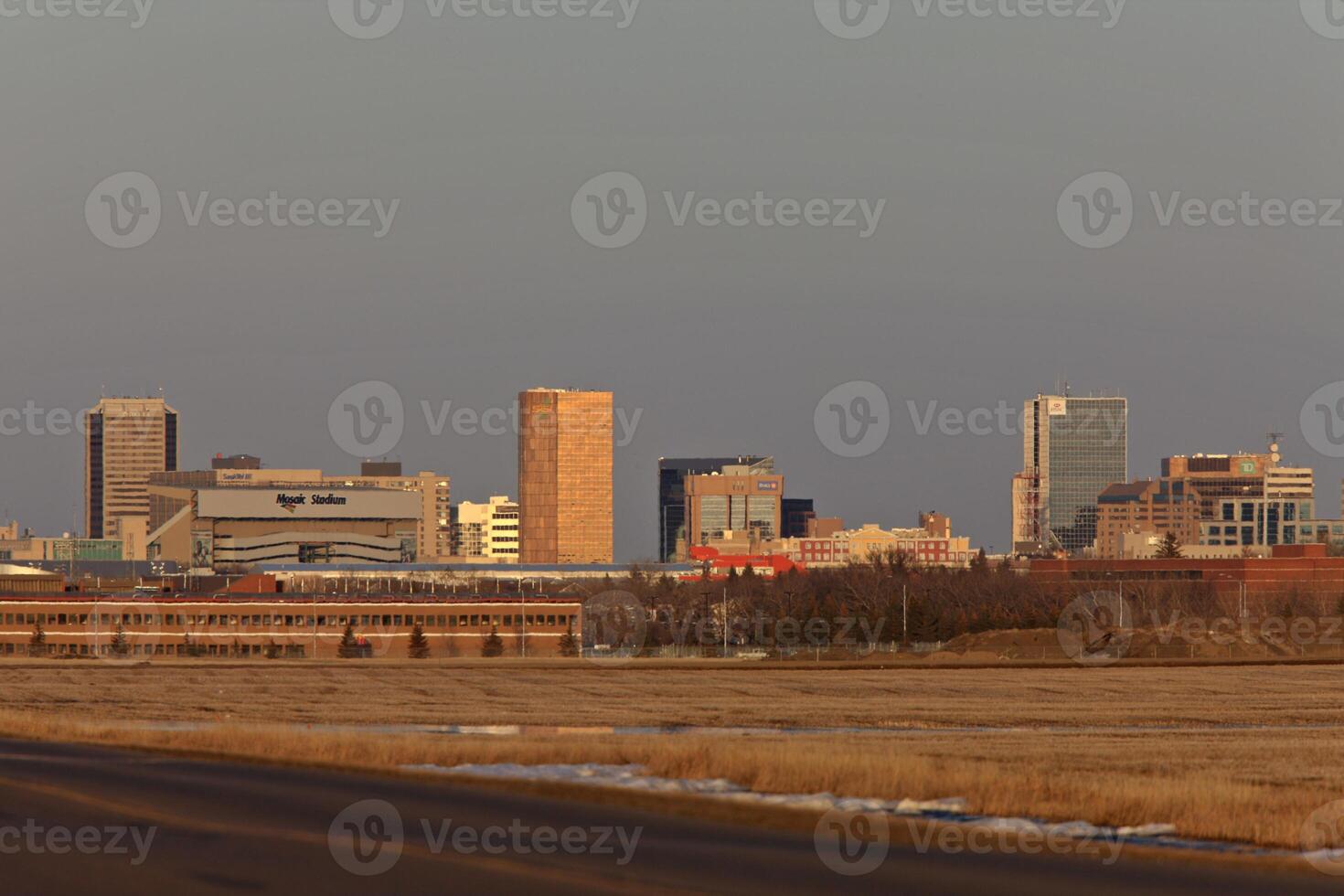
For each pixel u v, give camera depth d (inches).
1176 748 3636.8
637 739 3496.6
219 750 2778.1
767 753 2652.6
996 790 2327.8
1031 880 1712.6
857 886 1642.5
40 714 4279.0
